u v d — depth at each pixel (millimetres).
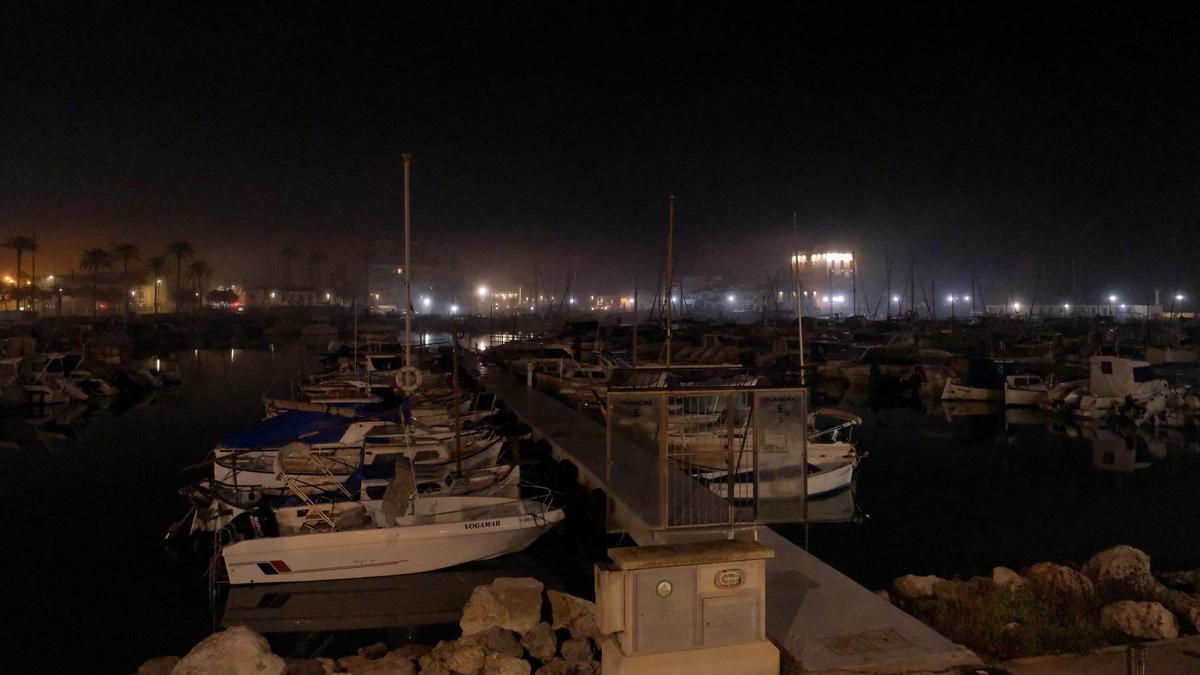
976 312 137625
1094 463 24688
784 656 6805
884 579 13523
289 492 15391
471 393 31266
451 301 144750
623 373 8188
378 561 13195
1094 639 7332
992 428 31984
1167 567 14047
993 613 7906
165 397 40375
